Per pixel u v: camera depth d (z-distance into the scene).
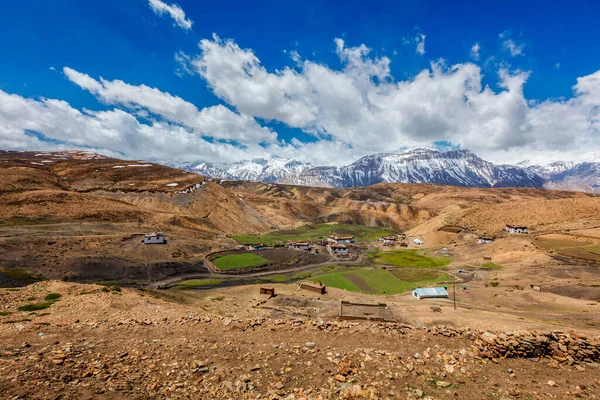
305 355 17.56
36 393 12.05
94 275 88.50
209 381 14.59
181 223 157.25
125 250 109.00
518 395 13.34
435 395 13.28
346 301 70.31
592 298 74.12
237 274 109.38
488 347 17.70
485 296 80.81
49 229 113.50
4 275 76.31
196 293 80.94
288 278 108.00
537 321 54.50
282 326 22.77
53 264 87.62
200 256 121.56
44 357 15.83
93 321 25.36
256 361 16.84
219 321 23.89
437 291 80.94
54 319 26.53
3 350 16.88
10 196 137.00
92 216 137.75
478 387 13.99
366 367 15.73
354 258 143.50
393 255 148.38
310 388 13.84
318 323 23.08
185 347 18.72
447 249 153.62
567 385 14.20
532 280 91.62
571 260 105.06
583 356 16.67
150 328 22.86
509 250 128.00
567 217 158.38
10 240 94.56
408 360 16.52
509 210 185.25
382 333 21.33
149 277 95.31
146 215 153.88
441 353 17.38
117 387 13.41
